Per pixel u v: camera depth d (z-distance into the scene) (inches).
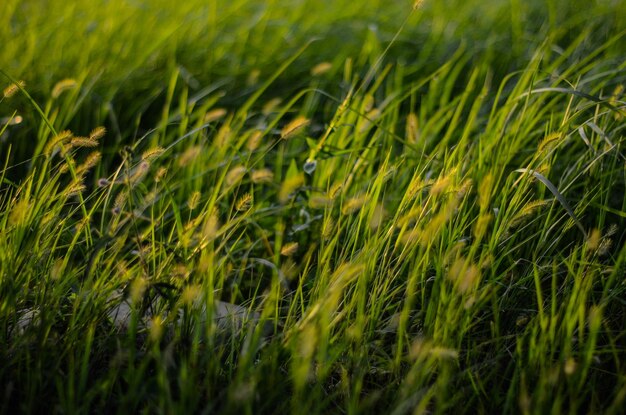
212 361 81.0
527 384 83.5
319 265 95.3
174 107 179.5
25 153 154.9
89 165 96.4
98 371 88.0
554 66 153.5
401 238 91.0
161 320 86.0
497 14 220.5
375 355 92.1
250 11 233.1
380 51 199.0
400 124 164.9
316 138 165.3
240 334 93.2
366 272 88.0
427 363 77.3
